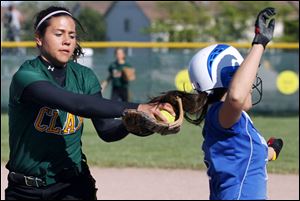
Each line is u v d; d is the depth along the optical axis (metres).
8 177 10.52
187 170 23.91
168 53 41.53
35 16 10.30
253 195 8.42
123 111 8.65
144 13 77.75
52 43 9.89
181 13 67.44
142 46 40.28
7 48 40.94
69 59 10.31
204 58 8.98
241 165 8.47
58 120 10.05
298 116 41.16
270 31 8.38
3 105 40.41
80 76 10.43
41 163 10.20
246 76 8.15
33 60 10.09
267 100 42.38
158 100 8.84
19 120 10.00
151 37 75.81
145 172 23.36
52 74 10.03
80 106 8.75
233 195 8.43
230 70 8.88
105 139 10.72
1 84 40.25
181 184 21.30
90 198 10.72
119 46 40.12
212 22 66.44
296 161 25.69
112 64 36.19
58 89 9.00
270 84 42.41
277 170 23.77
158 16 75.81
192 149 28.81
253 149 8.52
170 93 8.82
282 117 40.78
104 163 24.67
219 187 8.57
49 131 10.08
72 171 10.43
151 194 19.67
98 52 47.38
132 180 21.81
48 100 8.95
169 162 24.92
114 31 81.31
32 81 9.14
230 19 63.44
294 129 35.41
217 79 8.87
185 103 8.87
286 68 42.12
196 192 20.06
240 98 8.10
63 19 9.93
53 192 10.36
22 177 10.28
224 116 8.34
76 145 10.45
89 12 57.97
